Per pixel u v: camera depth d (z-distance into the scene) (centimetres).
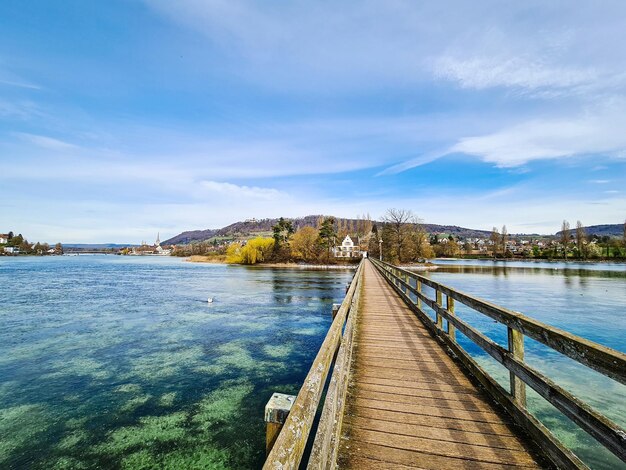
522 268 5566
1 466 579
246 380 927
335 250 8419
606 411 714
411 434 319
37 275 4069
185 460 592
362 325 775
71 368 1016
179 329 1465
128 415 742
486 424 335
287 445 138
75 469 571
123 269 5438
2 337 1339
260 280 3741
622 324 1484
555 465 267
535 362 1023
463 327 485
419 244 6675
